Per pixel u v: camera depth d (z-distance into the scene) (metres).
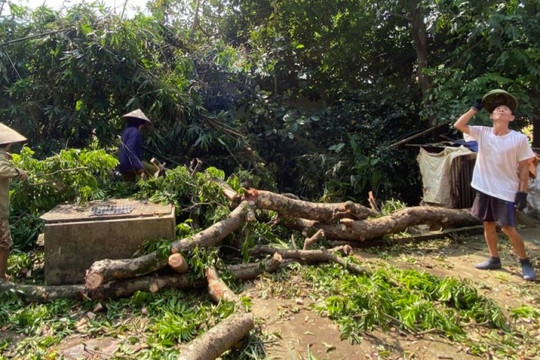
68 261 3.63
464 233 5.35
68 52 6.23
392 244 4.93
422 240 5.13
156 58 7.27
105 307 3.22
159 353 2.56
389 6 8.06
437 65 8.59
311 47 9.66
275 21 9.73
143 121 5.91
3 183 3.60
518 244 3.87
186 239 3.65
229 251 4.42
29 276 3.89
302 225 4.95
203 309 3.02
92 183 4.50
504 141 3.77
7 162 3.55
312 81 10.02
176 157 7.14
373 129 8.36
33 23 6.73
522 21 6.23
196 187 4.66
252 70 8.67
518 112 6.68
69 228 3.62
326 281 3.57
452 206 6.05
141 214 3.81
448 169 6.06
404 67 9.80
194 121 7.01
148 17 7.01
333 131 8.15
